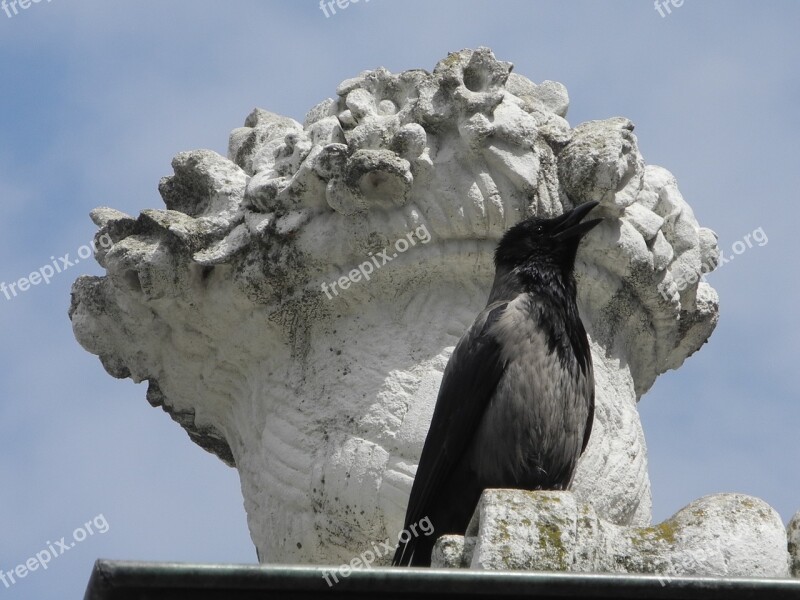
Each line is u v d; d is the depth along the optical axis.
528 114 12.70
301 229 12.53
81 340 13.53
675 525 9.23
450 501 12.02
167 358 13.45
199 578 7.57
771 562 9.13
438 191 12.41
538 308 12.27
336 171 12.29
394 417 12.11
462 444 11.95
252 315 12.83
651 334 13.34
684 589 7.86
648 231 12.95
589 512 8.95
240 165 13.43
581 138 12.86
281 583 7.64
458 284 12.67
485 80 12.68
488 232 12.59
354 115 12.67
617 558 8.95
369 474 11.95
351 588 7.70
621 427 12.70
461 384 11.99
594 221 12.53
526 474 11.98
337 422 12.24
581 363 12.33
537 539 8.80
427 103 12.48
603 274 12.88
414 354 12.37
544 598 7.81
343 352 12.50
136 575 7.52
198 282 12.81
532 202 12.53
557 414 12.08
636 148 12.98
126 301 13.05
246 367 13.12
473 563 8.81
